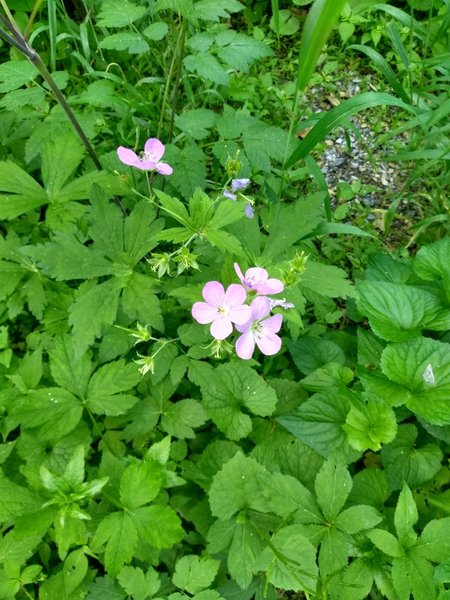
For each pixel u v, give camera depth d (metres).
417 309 0.35
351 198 0.48
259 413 0.32
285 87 0.52
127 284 0.32
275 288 0.27
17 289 0.37
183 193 0.38
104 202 0.33
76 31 0.50
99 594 0.29
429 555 0.28
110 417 0.34
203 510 0.32
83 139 0.36
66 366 0.32
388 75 0.43
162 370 0.33
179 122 0.39
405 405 0.33
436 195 0.47
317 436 0.32
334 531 0.28
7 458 0.33
